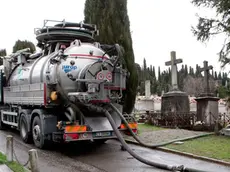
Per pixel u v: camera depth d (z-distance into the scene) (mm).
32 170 5527
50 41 10594
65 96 9070
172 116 14180
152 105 26688
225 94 14312
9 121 12938
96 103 8922
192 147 9094
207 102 13234
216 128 11664
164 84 65125
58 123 8703
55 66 9188
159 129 13250
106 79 8805
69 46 10016
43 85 9250
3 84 13820
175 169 6727
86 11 13812
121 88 9312
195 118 14250
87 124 8711
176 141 10016
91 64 8766
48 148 9641
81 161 7949
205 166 7148
